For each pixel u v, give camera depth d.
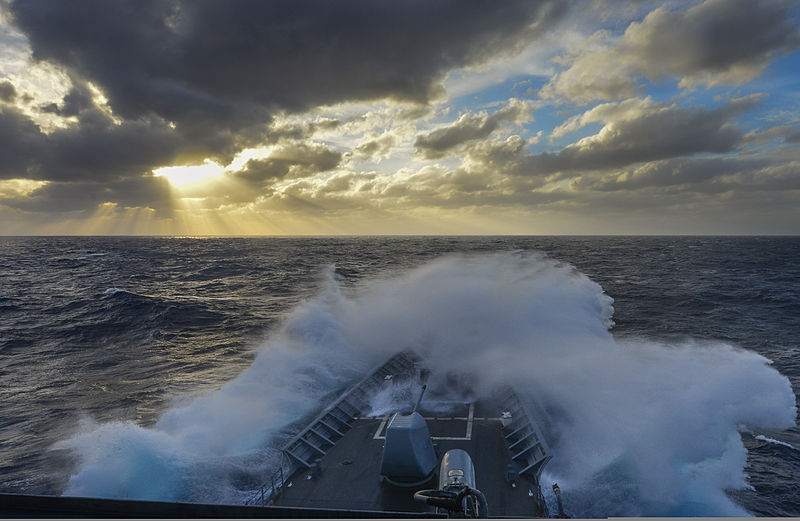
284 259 119.75
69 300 54.12
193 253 154.25
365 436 15.08
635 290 56.91
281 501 11.71
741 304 47.00
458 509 4.48
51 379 26.97
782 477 15.14
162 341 36.12
